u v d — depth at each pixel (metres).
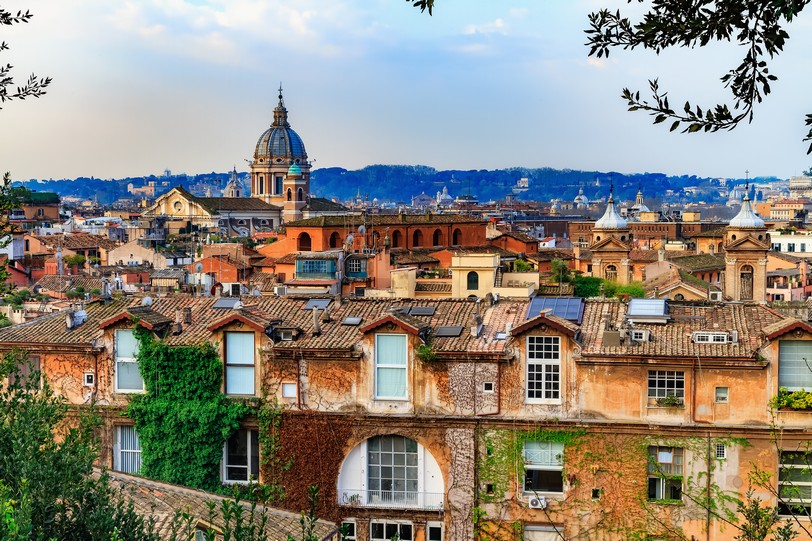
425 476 53.78
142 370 56.09
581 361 52.06
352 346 54.41
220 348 55.66
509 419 52.56
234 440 55.84
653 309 55.44
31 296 148.38
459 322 56.34
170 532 41.16
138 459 56.59
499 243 187.75
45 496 31.86
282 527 45.28
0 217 40.47
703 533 50.75
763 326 53.28
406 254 154.62
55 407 38.44
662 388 51.72
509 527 52.59
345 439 54.16
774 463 50.41
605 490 51.84
